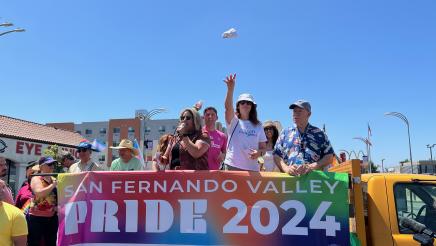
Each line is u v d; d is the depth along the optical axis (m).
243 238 3.79
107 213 4.01
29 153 26.77
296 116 4.48
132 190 4.00
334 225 3.71
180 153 4.48
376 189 3.89
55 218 5.85
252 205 3.82
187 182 3.92
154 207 3.94
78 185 4.12
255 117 5.06
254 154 4.70
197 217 3.87
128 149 6.89
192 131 4.47
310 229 3.73
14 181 25.86
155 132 94.62
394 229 3.76
